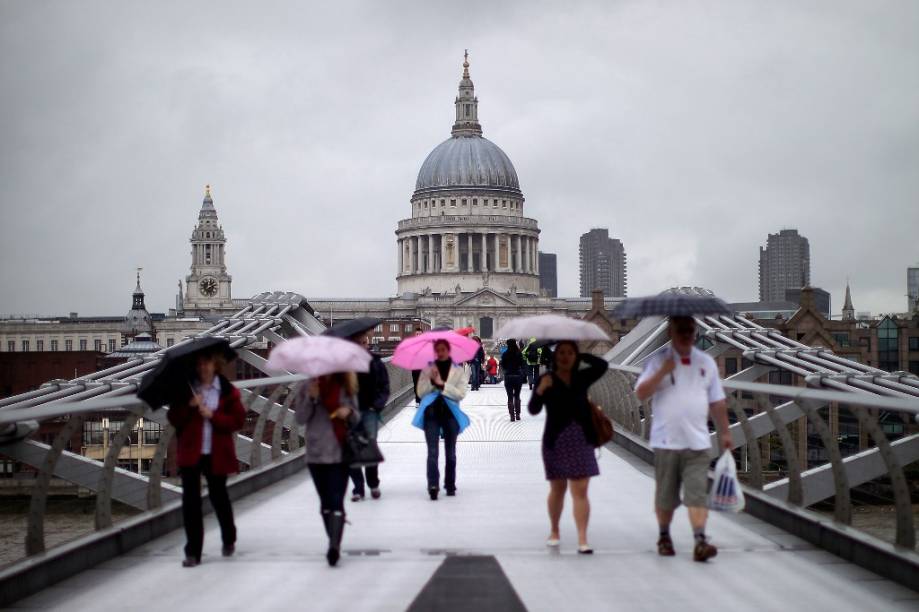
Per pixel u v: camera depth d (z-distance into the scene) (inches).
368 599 466.9
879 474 821.9
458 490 803.4
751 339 1256.8
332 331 621.6
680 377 538.3
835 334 4525.1
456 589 482.9
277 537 615.5
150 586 494.3
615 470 922.7
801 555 549.6
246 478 787.4
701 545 531.2
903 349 4552.2
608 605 453.4
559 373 563.2
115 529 564.7
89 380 1043.9
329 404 546.0
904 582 480.4
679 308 524.4
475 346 784.3
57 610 454.6
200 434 538.0
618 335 4377.5
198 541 535.5
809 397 538.0
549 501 573.3
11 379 4382.4
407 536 614.9
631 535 613.3
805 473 824.3
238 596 474.9
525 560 544.7
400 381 1946.4
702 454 535.8
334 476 543.8
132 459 2089.1
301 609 451.2
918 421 724.0
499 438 1221.7
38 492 512.1
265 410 853.8
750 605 453.4
